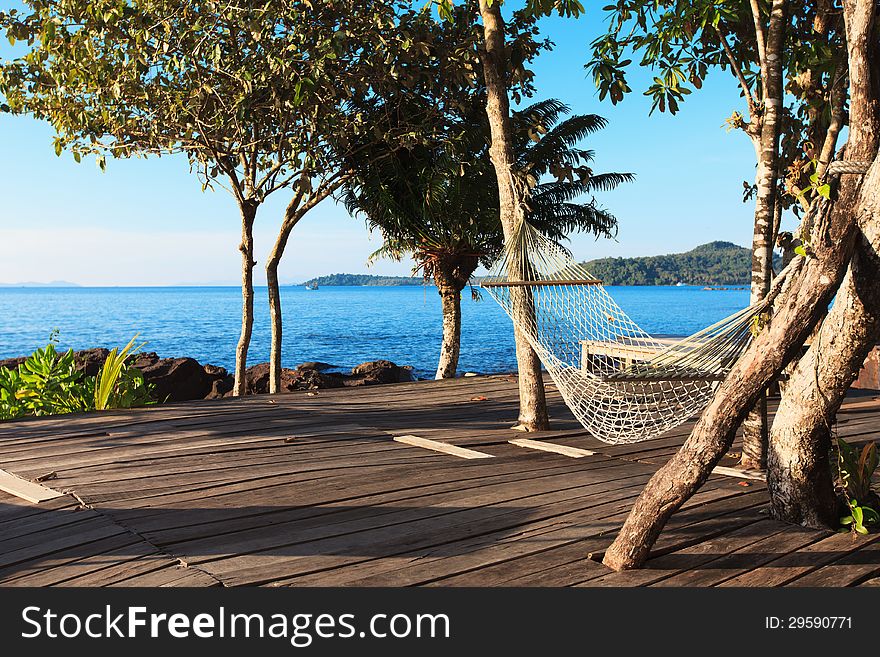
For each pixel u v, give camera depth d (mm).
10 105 9320
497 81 6195
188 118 9336
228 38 8875
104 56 8750
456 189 11273
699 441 3055
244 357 10844
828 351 3453
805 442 3662
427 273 12906
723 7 4996
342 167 11148
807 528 3734
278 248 11078
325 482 4609
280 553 3365
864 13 3061
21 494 4234
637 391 4531
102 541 3494
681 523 3822
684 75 5609
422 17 9078
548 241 5625
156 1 8398
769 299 3971
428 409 7648
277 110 9055
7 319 56031
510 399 8312
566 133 13320
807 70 5512
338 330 44531
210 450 5480
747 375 3043
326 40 8344
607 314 5012
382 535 3629
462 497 4309
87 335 39969
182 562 3234
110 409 7496
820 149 5594
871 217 3035
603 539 3588
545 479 4750
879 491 4367
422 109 10844
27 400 7602
